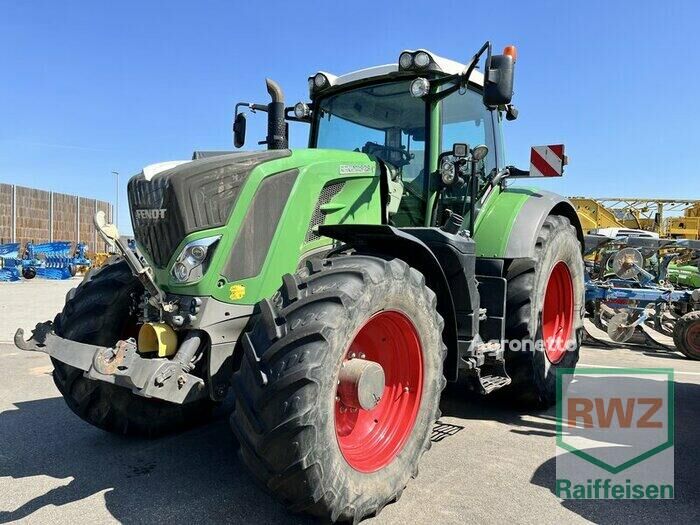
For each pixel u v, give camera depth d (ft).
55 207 113.09
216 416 13.75
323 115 14.69
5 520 8.64
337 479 7.84
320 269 8.90
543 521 8.80
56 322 11.25
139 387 7.77
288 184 9.88
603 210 51.06
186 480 10.10
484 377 13.20
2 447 11.67
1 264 65.98
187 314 8.94
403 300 9.19
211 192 9.03
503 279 12.99
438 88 12.91
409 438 9.54
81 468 10.61
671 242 25.64
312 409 7.43
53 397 15.38
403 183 13.19
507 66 10.87
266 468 7.66
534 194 15.34
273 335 7.90
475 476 10.44
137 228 9.83
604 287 24.67
